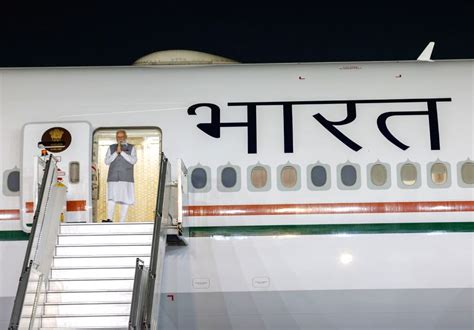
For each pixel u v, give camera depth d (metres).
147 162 20.14
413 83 20.12
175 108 20.03
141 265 16.22
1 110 20.14
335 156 19.56
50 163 18.19
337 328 18.94
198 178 19.53
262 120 19.81
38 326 17.06
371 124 19.75
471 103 19.95
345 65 20.45
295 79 20.19
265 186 19.44
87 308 17.41
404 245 19.06
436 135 19.67
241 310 18.98
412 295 18.84
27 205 19.47
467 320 18.88
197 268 19.12
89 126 19.88
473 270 18.95
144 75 20.44
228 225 19.28
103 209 20.16
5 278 19.20
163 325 19.02
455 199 19.28
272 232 19.20
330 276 18.94
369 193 19.31
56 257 18.16
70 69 20.62
